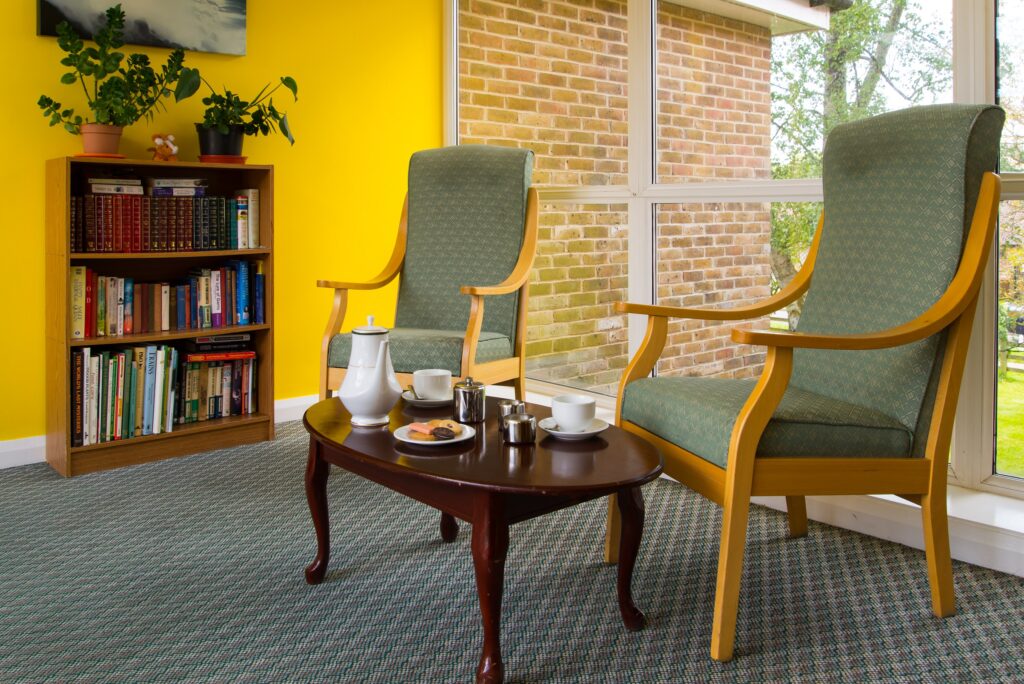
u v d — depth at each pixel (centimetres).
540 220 374
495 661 154
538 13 362
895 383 185
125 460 296
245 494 267
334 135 371
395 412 203
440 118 407
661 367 328
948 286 182
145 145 321
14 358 299
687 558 218
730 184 296
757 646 173
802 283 228
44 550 221
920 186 191
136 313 300
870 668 164
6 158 292
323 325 376
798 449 172
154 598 194
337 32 367
